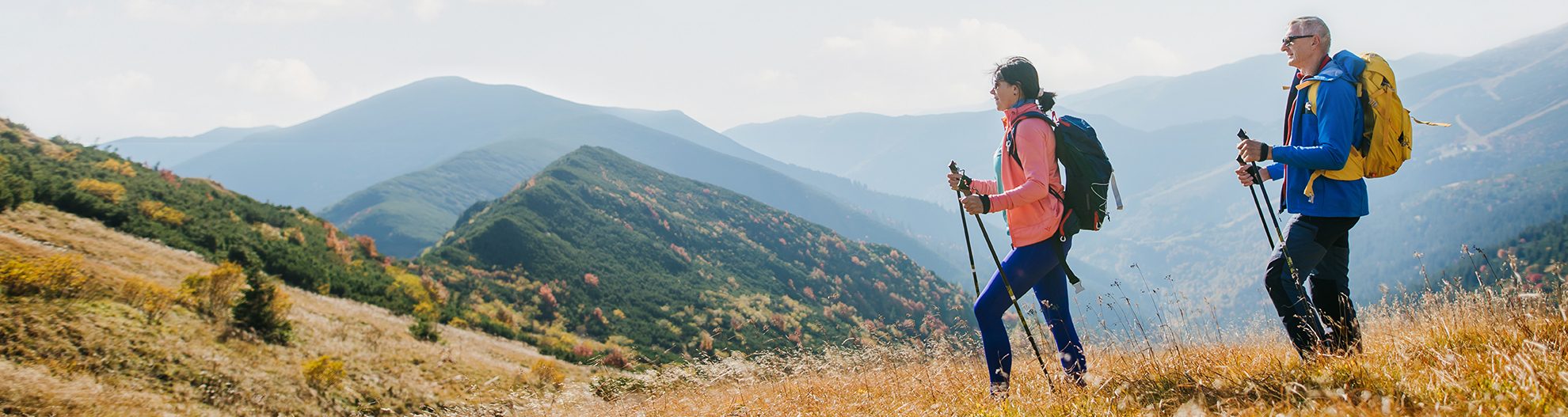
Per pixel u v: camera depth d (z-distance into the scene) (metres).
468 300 93.62
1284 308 3.76
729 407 5.44
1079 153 3.78
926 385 4.66
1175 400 2.87
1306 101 3.75
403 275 79.62
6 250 28.53
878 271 196.62
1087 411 3.00
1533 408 2.06
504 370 33.94
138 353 20.72
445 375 29.17
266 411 20.86
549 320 107.38
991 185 4.50
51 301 21.05
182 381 20.55
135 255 39.50
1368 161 3.59
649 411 6.59
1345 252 3.92
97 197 49.53
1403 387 2.50
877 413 4.04
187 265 41.91
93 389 18.06
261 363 23.67
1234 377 3.04
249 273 27.84
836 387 5.41
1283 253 3.78
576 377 32.47
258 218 70.56
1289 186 3.82
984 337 4.05
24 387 16.73
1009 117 4.04
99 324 21.16
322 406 22.64
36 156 59.28
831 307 140.12
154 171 72.38
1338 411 2.27
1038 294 4.22
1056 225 3.82
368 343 31.69
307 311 35.53
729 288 178.38
